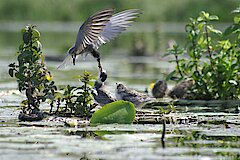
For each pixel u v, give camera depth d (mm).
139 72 28406
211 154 10906
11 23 62094
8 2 62781
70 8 61656
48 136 12312
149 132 12953
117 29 14398
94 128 13305
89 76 15211
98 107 16297
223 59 18688
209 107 17078
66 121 13836
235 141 12094
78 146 11398
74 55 14219
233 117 15133
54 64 31750
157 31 45375
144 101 16547
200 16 19328
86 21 13781
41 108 16141
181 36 45375
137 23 60250
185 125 13961
